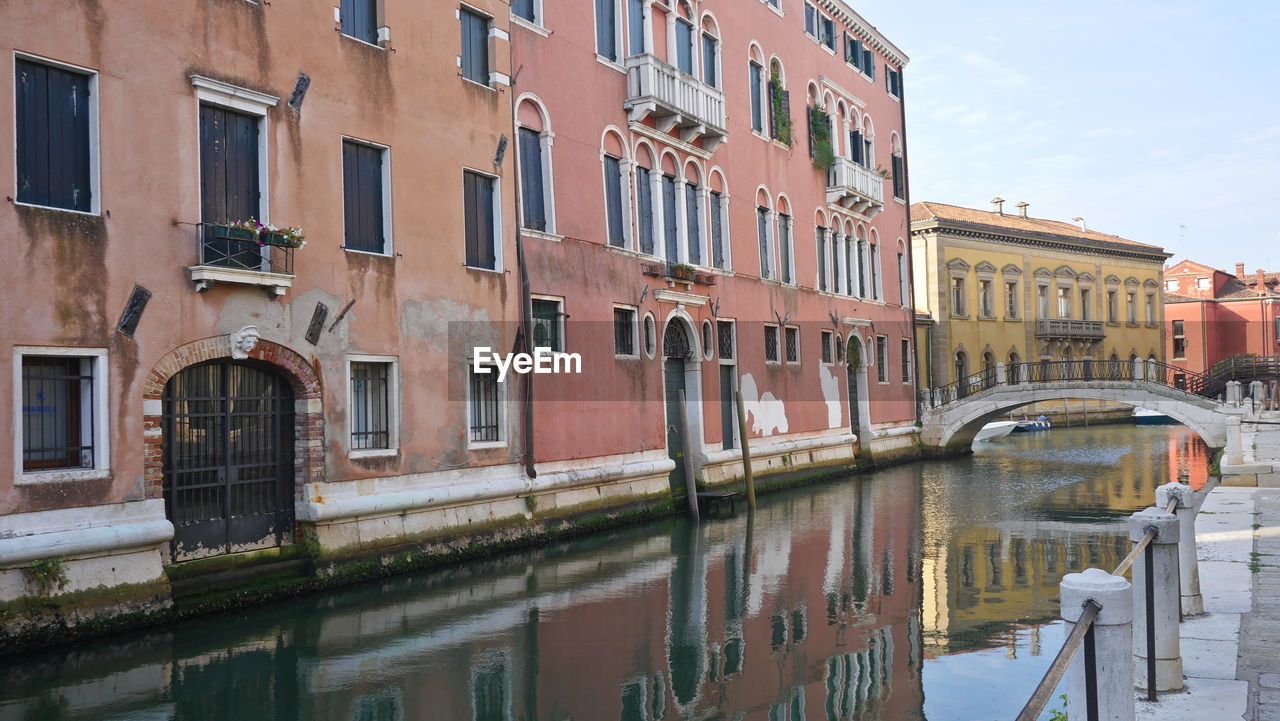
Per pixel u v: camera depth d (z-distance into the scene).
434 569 13.30
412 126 13.58
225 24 11.10
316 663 8.91
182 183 10.57
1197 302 61.31
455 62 14.41
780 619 10.55
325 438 12.07
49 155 9.56
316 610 10.92
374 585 12.27
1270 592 8.55
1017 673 8.56
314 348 11.98
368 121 12.89
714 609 11.02
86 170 9.86
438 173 13.98
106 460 9.76
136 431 10.03
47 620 9.14
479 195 14.94
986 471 27.92
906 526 17.30
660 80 19.03
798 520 18.33
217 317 10.87
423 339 13.56
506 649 9.38
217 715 7.50
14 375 9.05
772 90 25.12
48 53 9.44
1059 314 47.84
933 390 34.38
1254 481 17.98
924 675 8.52
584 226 17.28
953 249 41.88
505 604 11.26
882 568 13.39
